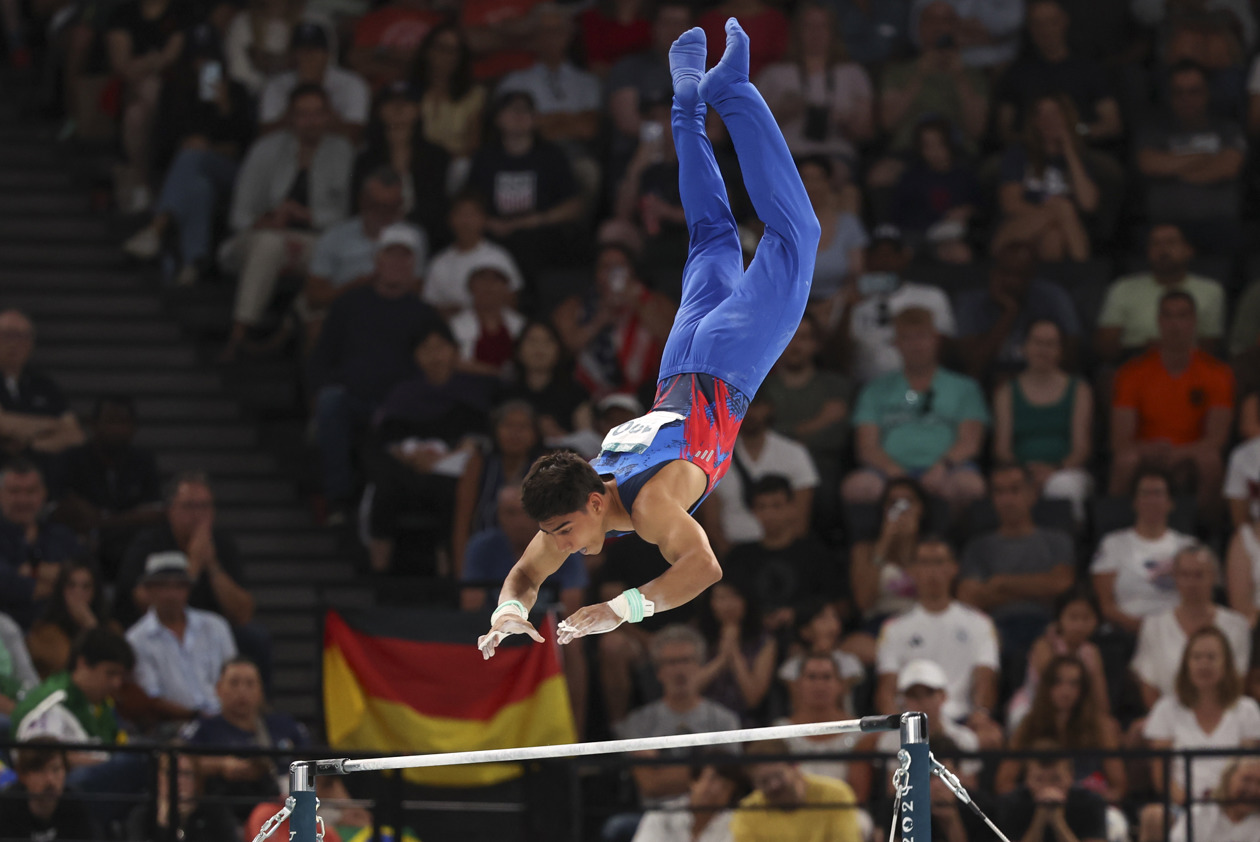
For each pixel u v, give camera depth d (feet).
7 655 96.22
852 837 87.61
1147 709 101.91
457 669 91.35
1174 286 125.80
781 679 100.53
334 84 143.02
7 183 146.10
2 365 118.42
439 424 118.73
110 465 116.88
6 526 104.32
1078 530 113.09
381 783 84.33
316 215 135.33
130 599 104.06
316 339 124.98
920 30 142.10
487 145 135.74
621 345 121.49
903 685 92.68
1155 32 147.64
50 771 84.48
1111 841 89.71
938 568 99.40
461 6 149.38
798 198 57.06
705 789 90.43
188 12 150.41
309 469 126.31
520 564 53.78
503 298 124.36
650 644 99.40
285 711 113.60
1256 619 105.09
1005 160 133.18
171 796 81.30
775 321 56.24
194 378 132.26
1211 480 115.65
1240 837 90.79
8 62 160.25
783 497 107.96
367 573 119.55
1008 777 93.35
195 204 136.36
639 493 52.47
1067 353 122.11
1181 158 135.64
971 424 117.19
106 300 137.18
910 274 127.75
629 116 137.80
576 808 86.22
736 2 140.77
